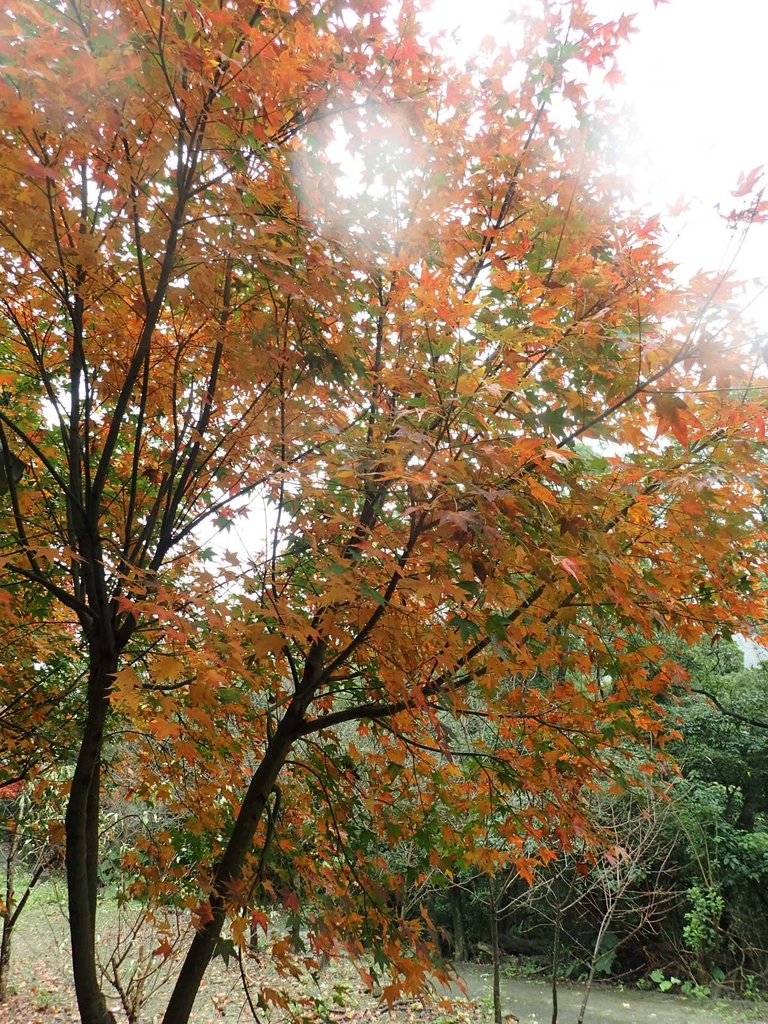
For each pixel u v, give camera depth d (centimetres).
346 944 272
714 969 968
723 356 215
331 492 243
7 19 165
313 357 272
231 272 271
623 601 223
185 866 344
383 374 235
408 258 263
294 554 284
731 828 1023
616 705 292
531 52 273
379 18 207
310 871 342
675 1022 841
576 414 265
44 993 776
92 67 167
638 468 229
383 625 240
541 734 314
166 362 313
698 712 1079
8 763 388
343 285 256
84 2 190
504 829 330
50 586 258
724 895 1037
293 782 397
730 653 1129
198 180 236
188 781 371
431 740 347
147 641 343
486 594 227
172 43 181
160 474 345
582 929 1089
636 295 228
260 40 187
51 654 392
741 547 263
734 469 224
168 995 718
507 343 209
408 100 230
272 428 280
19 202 202
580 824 307
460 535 193
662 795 390
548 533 215
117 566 273
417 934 293
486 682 280
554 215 271
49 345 301
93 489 259
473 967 1086
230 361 289
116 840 611
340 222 256
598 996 959
